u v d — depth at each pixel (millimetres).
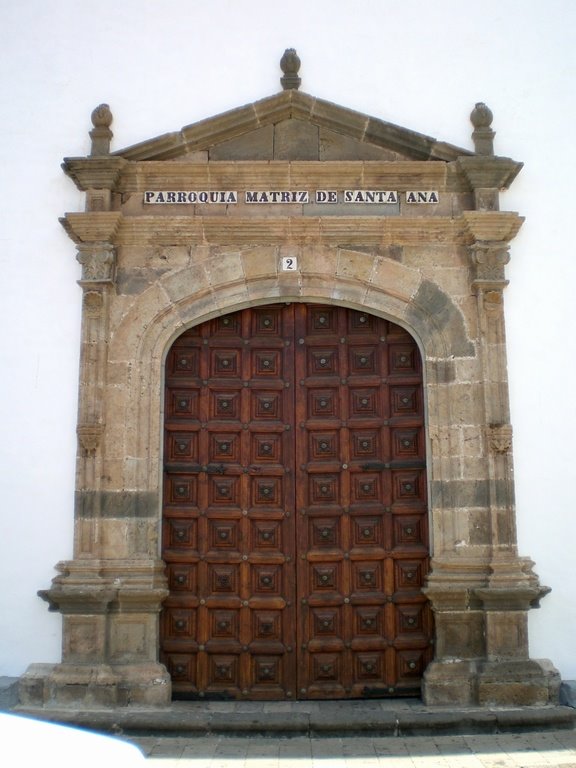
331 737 7320
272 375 8734
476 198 8555
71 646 7844
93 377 8234
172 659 8242
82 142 8867
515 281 8609
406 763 6625
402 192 8711
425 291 8508
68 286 8547
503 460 8219
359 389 8695
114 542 8086
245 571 8383
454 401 8352
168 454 8523
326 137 8828
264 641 8305
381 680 8258
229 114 8648
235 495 8516
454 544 8164
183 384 8641
